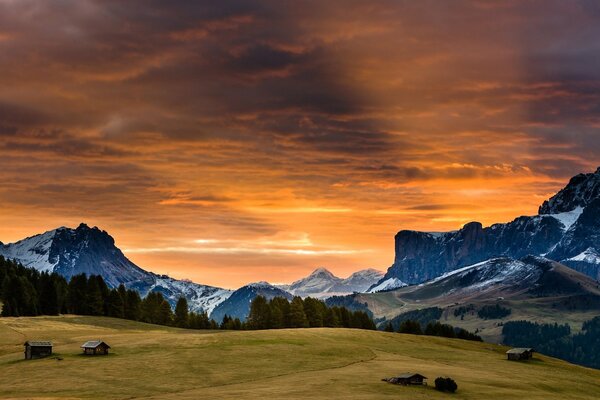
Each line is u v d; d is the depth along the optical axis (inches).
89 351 6441.9
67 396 4894.2
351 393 5000.0
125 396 4909.0
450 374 6063.0
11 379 5467.5
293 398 4776.1
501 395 5319.9
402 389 5241.1
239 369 5885.8
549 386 6008.9
